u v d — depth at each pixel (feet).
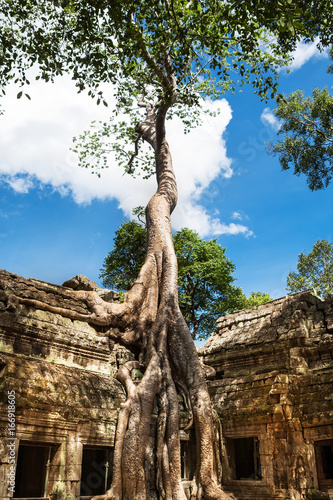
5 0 42.93
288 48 45.83
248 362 55.88
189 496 45.57
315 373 48.34
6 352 38.65
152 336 50.31
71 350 44.78
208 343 62.64
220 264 103.40
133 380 47.11
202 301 107.34
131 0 39.68
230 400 52.75
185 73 46.85
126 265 104.94
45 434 37.09
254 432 49.32
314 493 42.73
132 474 40.09
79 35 40.73
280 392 47.50
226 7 37.01
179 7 50.31
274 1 33.73
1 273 42.24
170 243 57.88
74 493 37.81
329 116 69.51
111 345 49.39
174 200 63.82
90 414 40.91
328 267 100.99
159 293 55.11
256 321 58.13
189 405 47.70
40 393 36.88
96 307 48.88
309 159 70.85
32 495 36.68
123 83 73.10
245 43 41.50
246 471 53.06
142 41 41.34
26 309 41.88
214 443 50.31
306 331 51.34
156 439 44.11
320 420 44.11
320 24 44.45
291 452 45.55
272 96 44.88
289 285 101.71
